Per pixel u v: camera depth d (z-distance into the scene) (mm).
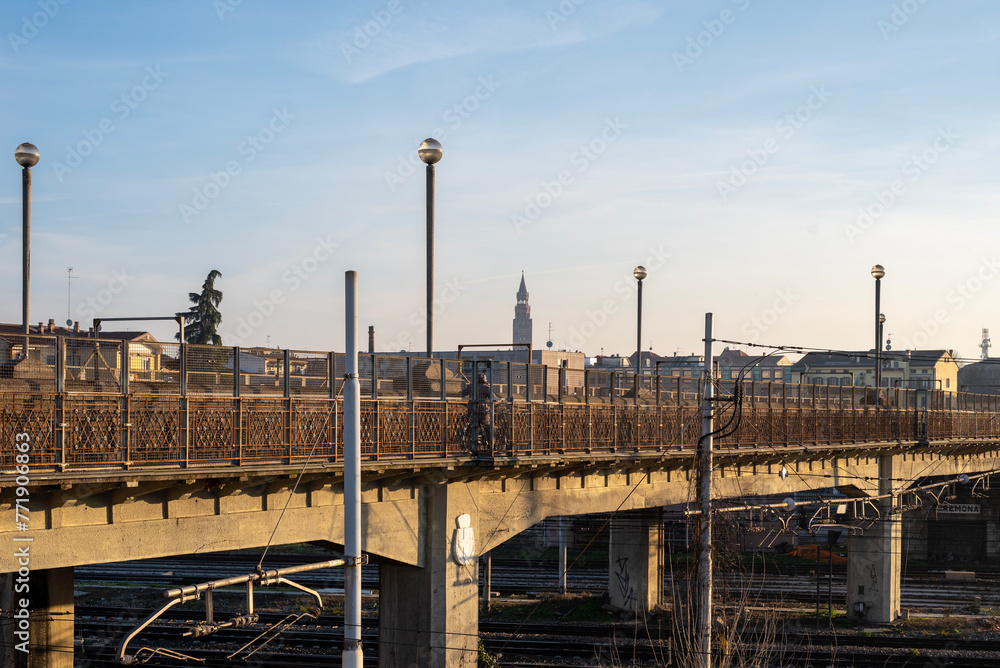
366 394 19688
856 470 40812
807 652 33875
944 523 61688
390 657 23484
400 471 20766
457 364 22281
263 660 29484
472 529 23828
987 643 37000
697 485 20953
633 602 40844
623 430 26953
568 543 59625
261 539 18625
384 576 23734
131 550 16234
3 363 13734
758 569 53656
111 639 32125
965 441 47000
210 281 66438
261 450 17062
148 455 15188
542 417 23875
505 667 30641
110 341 15047
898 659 34344
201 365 16281
